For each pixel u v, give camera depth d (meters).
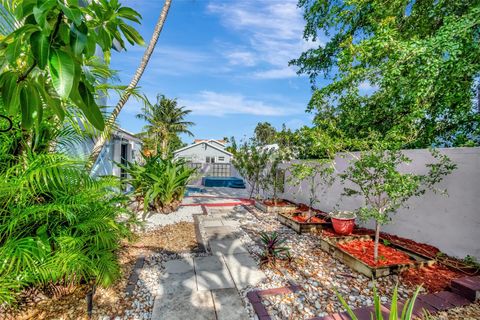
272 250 3.83
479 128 4.89
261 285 3.14
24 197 2.25
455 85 4.40
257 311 2.57
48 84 1.27
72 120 2.81
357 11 6.87
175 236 5.18
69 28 0.98
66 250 2.46
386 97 5.52
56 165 2.28
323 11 8.24
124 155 10.79
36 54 0.91
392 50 4.54
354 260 3.54
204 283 3.19
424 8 5.87
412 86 4.40
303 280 3.26
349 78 5.12
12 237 2.31
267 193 10.23
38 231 2.43
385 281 3.17
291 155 7.74
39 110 1.19
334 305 2.69
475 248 3.43
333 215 5.44
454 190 3.70
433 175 3.84
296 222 5.55
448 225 3.77
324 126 5.97
